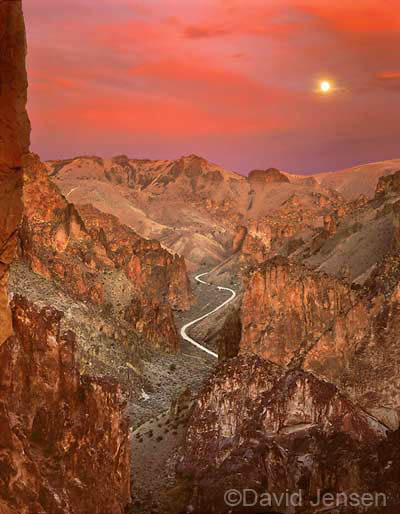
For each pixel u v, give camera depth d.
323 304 78.50
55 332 34.53
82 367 78.00
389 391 56.62
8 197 22.25
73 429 33.25
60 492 29.59
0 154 21.53
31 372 32.69
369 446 46.47
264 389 51.34
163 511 44.38
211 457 48.72
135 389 88.50
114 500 33.28
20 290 92.94
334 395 49.72
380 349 60.62
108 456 35.44
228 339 94.88
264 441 47.41
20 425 30.45
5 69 21.08
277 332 78.88
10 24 20.95
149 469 50.47
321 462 44.69
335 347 62.62
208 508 43.50
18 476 27.36
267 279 83.00
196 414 51.97
